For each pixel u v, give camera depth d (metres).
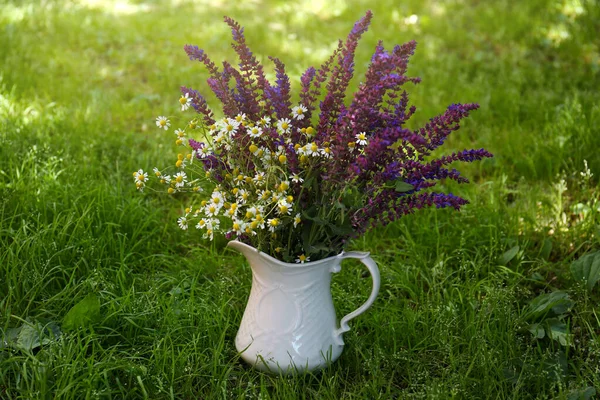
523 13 3.30
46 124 2.12
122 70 2.71
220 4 3.68
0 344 1.44
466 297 1.60
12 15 3.14
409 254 1.72
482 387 1.41
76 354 1.43
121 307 1.50
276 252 1.40
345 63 1.36
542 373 1.42
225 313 1.55
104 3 3.57
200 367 1.44
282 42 3.05
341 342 1.43
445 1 3.63
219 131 1.37
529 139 2.13
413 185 1.34
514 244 1.76
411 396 1.39
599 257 1.63
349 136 1.34
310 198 1.38
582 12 3.31
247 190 1.37
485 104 2.38
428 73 2.71
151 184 1.95
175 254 1.74
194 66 2.74
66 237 1.66
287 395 1.37
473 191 1.91
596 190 1.92
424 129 1.36
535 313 1.55
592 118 2.14
